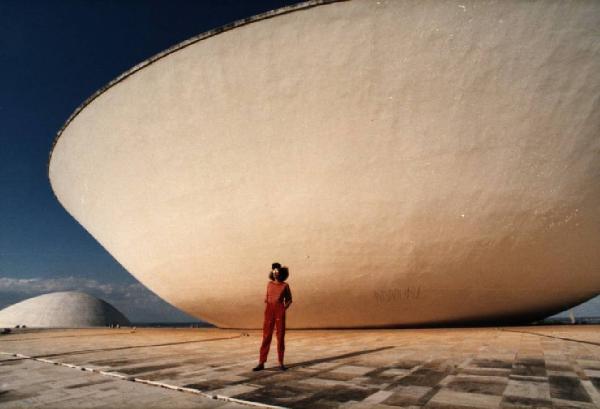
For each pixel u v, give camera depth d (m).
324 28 7.99
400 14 7.68
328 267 9.57
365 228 9.07
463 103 8.05
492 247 9.07
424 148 8.41
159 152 10.07
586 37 7.47
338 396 2.90
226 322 13.43
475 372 3.79
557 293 10.61
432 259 9.22
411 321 11.07
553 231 8.99
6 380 3.79
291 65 8.34
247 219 9.72
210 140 9.43
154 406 2.72
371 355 5.24
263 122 8.91
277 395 2.96
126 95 9.90
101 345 7.82
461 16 7.56
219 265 10.55
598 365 4.09
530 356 4.80
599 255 9.91
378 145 8.53
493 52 7.68
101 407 2.71
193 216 10.27
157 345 7.65
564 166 8.38
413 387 3.19
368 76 8.11
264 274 10.18
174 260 11.21
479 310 10.70
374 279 9.56
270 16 8.11
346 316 10.91
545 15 7.41
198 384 3.41
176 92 9.28
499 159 8.32
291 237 9.52
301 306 10.73
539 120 8.05
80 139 11.38
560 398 2.75
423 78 7.97
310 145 8.83
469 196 8.59
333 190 8.96
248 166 9.34
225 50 8.59
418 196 8.68
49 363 5.07
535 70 7.73
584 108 7.94
